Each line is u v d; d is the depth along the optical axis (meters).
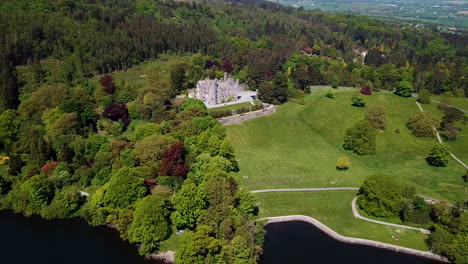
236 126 196.38
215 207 114.88
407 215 122.44
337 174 154.75
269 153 172.62
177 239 112.56
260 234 109.88
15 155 147.88
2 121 157.88
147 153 137.38
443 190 142.88
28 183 127.56
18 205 126.31
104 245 112.06
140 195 121.25
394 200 124.44
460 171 157.50
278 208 129.38
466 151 175.50
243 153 171.12
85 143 149.50
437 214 119.94
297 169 158.00
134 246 111.88
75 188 129.75
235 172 153.00
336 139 190.12
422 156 171.50
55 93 184.38
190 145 153.88
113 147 146.00
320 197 136.62
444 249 107.12
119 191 119.19
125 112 189.25
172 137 151.25
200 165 139.00
